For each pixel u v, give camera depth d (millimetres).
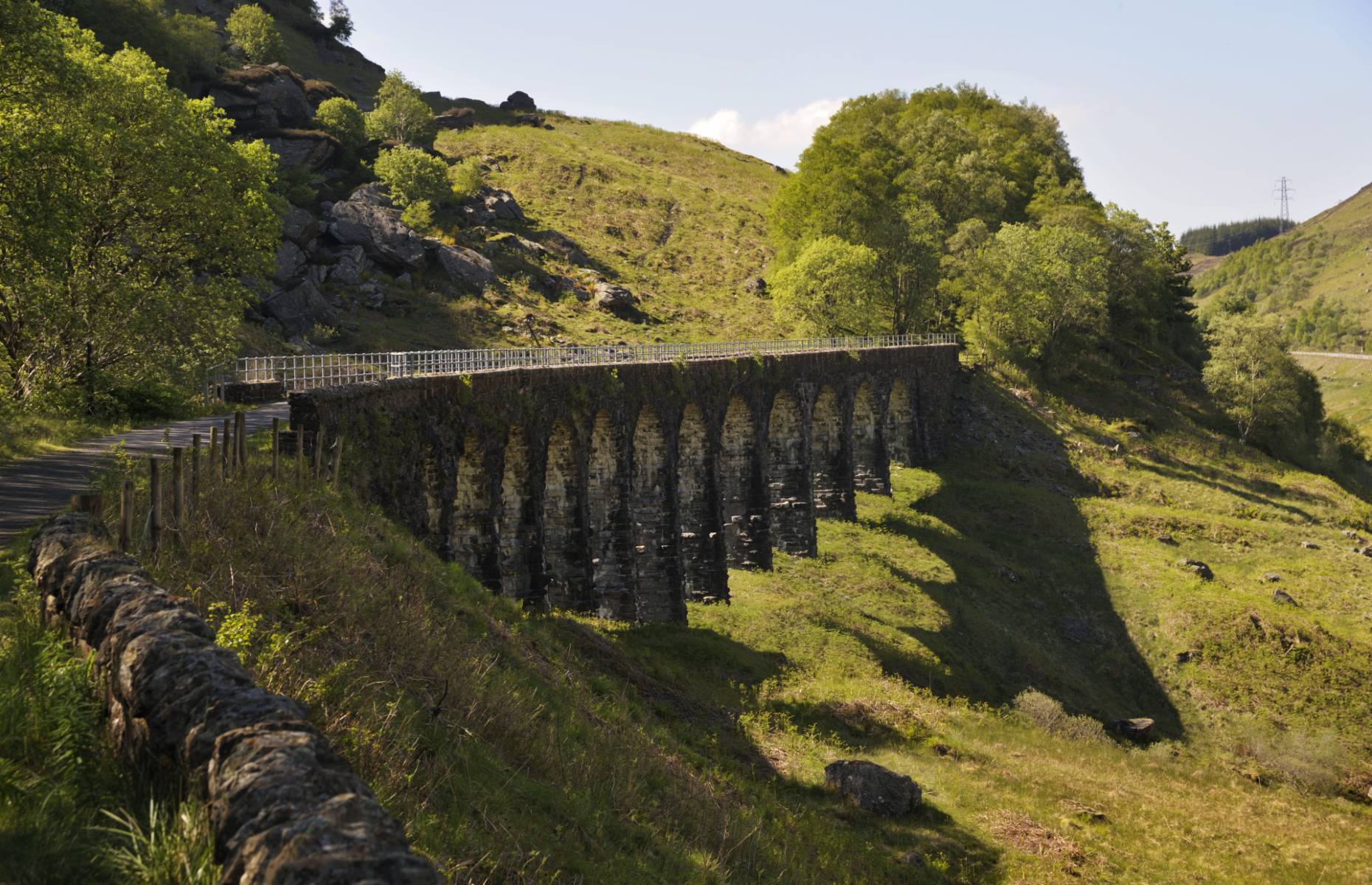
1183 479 90312
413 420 33375
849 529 71938
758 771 31375
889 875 26469
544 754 17250
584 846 14414
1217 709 56250
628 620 47281
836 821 29422
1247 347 101938
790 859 21281
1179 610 64438
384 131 127812
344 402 28562
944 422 92000
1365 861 36250
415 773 12695
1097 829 34875
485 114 167875
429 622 19469
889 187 112562
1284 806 43062
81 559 11516
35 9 33781
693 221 137500
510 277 101875
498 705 17781
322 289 84500
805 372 67688
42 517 18062
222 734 7418
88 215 38531
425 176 108250
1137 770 44906
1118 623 64938
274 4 166750
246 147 48250
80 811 7824
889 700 43688
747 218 141125
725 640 46906
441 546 35094
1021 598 67125
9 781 7914
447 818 12172
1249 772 49031
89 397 36219
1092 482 87750
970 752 40188
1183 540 77625
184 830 6934
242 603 14930
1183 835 36094
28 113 34375
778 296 93875
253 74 108500
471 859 11297
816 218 102188
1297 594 68688
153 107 41594
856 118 144375
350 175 111812
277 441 22453
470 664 19203
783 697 40656
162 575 14211
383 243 92500
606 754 19781
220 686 8109
